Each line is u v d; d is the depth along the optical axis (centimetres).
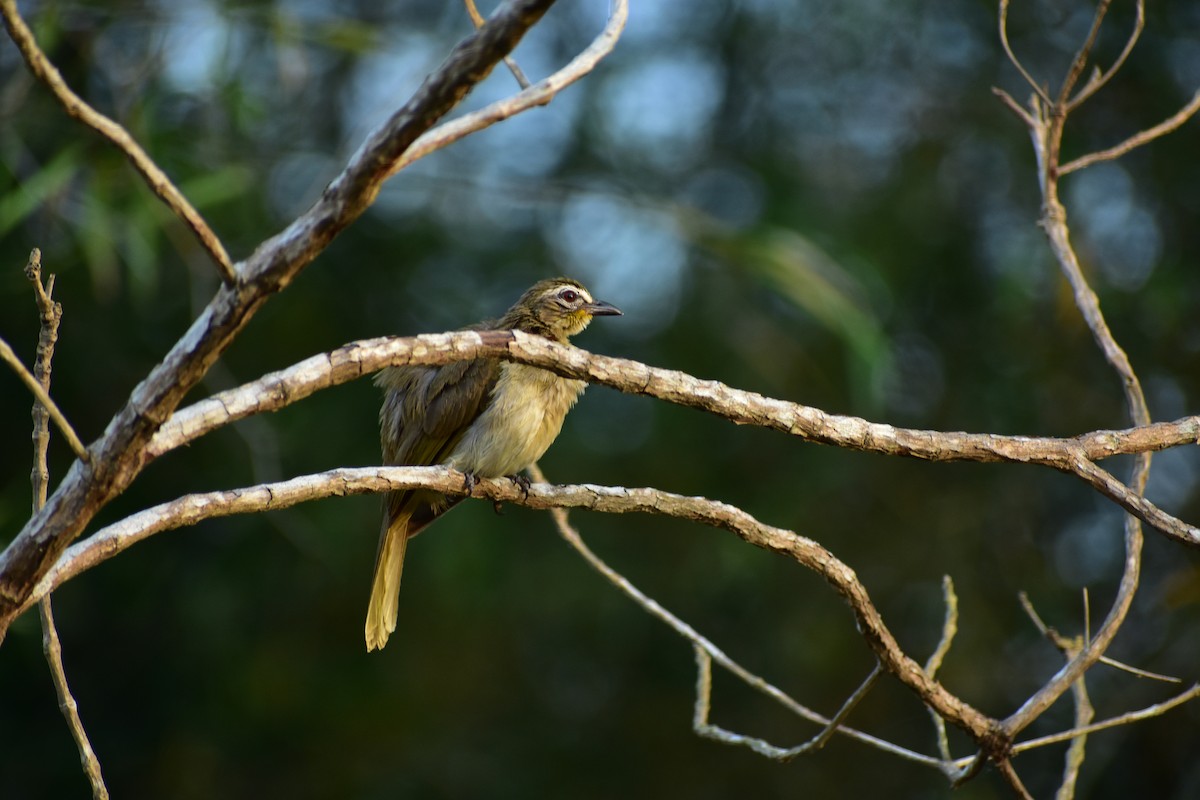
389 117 352
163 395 364
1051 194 633
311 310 1470
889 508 1514
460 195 1536
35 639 1491
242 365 1460
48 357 419
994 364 1460
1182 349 1407
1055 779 1402
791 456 1477
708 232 1247
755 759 1509
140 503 1476
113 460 368
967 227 1515
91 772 434
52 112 1099
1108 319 1409
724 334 1471
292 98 1237
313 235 355
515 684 1580
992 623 1466
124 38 1165
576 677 1591
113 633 1549
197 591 1492
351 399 1422
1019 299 1412
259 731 1538
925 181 1508
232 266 356
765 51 1584
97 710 1547
